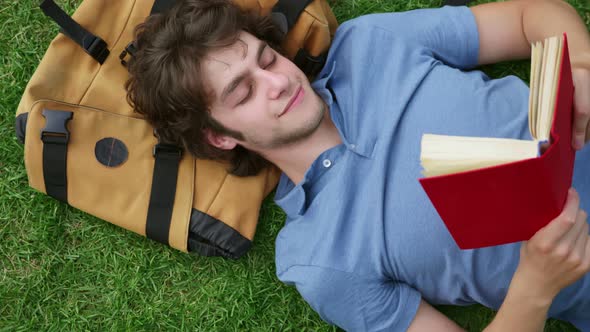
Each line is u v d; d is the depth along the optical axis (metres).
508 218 0.89
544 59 0.81
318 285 1.39
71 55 1.61
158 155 1.60
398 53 1.46
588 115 1.08
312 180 1.45
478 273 1.34
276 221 1.71
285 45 1.60
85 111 1.59
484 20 1.50
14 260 1.72
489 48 1.52
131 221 1.62
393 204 1.35
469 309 1.62
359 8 1.76
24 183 1.72
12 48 1.76
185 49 1.36
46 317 1.69
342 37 1.54
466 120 1.35
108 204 1.62
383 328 1.39
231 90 1.35
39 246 1.71
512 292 1.13
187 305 1.70
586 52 1.33
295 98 1.39
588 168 1.31
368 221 1.37
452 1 1.71
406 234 1.34
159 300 1.71
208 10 1.37
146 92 1.48
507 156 0.77
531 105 0.82
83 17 1.59
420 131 1.36
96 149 1.60
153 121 1.54
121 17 1.62
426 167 0.81
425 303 1.41
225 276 1.70
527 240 1.00
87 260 1.72
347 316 1.41
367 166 1.40
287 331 1.67
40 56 1.76
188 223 1.59
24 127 1.59
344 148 1.43
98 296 1.72
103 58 1.61
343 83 1.51
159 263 1.72
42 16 1.76
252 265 1.70
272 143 1.44
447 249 1.33
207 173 1.62
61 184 1.60
